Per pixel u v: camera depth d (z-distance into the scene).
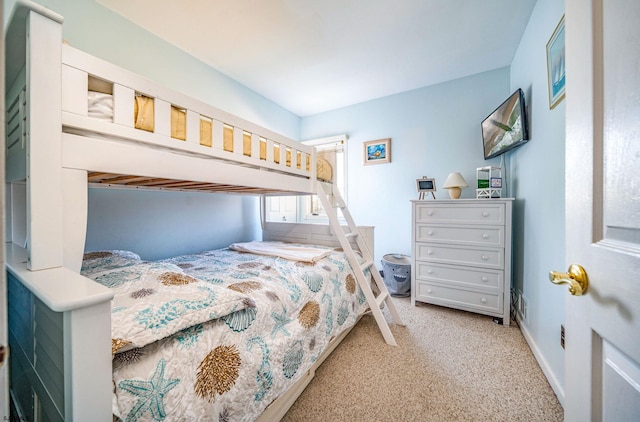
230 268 1.67
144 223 2.04
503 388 1.33
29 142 0.63
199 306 0.84
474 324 2.06
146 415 0.63
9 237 0.99
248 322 1.02
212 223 2.62
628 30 0.43
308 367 1.26
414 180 2.96
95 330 0.49
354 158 3.33
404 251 3.02
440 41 2.08
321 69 2.50
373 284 2.41
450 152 2.76
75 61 0.74
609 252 0.47
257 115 3.00
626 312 0.43
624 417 0.43
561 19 1.30
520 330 1.95
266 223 2.87
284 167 1.64
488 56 2.30
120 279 1.00
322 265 1.79
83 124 0.75
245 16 1.79
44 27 0.66
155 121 0.94
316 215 3.57
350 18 1.81
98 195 1.78
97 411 0.49
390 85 2.84
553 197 1.42
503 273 2.04
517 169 2.16
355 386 1.34
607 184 0.49
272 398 1.00
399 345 1.75
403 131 3.01
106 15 1.73
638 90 0.41
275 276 1.49
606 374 0.48
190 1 1.65
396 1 1.65
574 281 0.55
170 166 0.99
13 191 0.99
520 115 1.84
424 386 1.34
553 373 1.34
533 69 1.75
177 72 2.15
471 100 2.64
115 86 0.83
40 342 0.62
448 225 2.27
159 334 0.71
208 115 1.12
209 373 0.80
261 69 2.50
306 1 1.65
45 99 0.66
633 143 0.42
